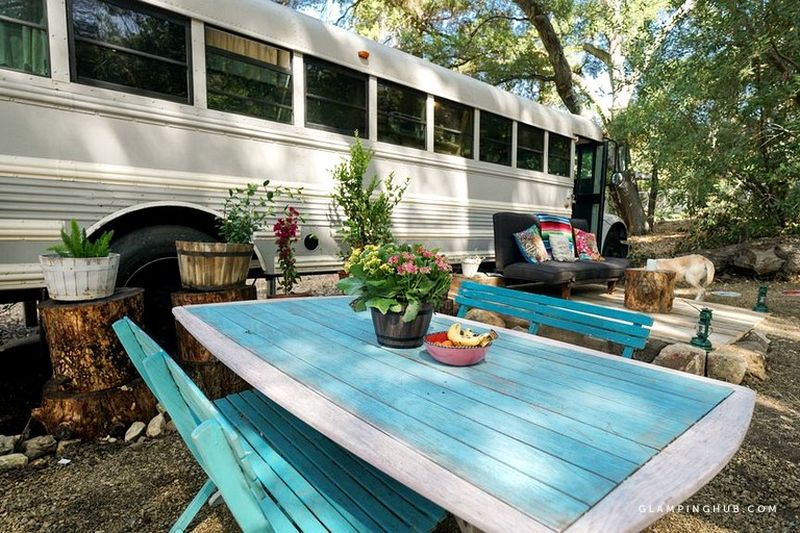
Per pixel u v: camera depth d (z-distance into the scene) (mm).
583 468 827
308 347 1601
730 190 7785
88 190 2617
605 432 983
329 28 3748
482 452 881
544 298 2127
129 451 2223
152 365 1042
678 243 9281
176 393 1071
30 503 1810
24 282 2426
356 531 1044
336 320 2059
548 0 10141
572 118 6516
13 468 2037
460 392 1209
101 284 2389
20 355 3639
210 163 3119
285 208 3492
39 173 2438
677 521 1794
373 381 1274
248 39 3285
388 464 839
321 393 1171
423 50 11367
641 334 1746
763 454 2279
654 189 11109
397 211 4336
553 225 5473
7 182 2346
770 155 7027
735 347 3332
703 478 804
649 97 7457
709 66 6691
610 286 5395
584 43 12164
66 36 2523
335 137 3797
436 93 4570
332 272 3898
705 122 7129
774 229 7691
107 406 2336
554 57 9617
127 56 2762
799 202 6344
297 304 2436
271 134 3406
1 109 2326
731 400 1193
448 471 808
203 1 3021
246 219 3111
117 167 2717
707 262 4832
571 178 6559
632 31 9055
